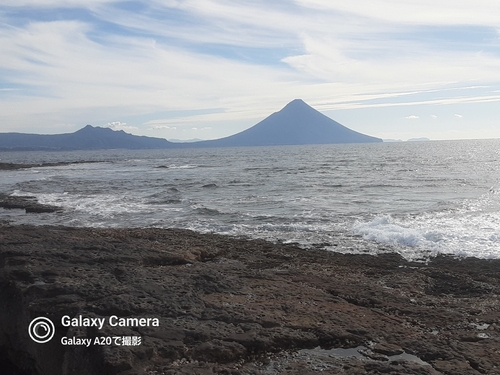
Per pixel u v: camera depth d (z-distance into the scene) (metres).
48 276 8.61
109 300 7.23
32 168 65.00
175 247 12.49
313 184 32.97
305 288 8.73
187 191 29.89
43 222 19.16
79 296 7.52
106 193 29.27
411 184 31.47
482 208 19.89
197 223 18.03
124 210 21.81
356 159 76.62
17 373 8.43
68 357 6.32
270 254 12.38
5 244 10.86
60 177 45.56
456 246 12.98
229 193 28.39
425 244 13.36
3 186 36.09
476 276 10.22
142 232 15.29
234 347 6.03
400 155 88.12
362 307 7.84
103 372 5.55
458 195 24.94
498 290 9.17
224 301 7.68
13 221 19.53
